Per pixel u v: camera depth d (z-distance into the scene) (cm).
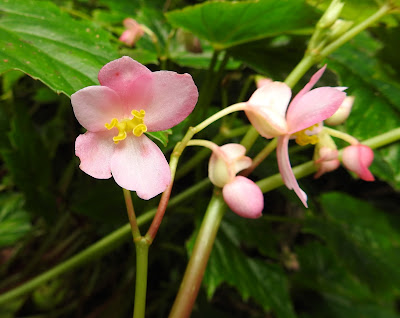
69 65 11
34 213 19
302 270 30
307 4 13
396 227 26
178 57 20
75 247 22
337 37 13
